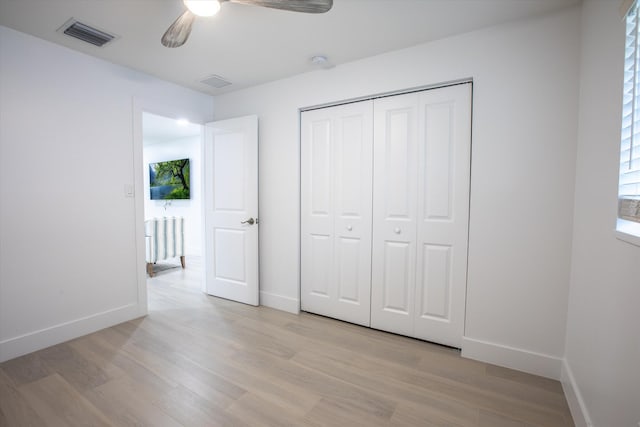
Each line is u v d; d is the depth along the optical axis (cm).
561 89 168
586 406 130
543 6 164
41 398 154
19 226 195
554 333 174
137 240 259
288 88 266
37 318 204
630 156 98
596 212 130
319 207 261
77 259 223
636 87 96
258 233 292
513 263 183
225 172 302
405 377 175
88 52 220
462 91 198
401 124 221
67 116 215
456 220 203
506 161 183
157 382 169
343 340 221
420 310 220
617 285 105
